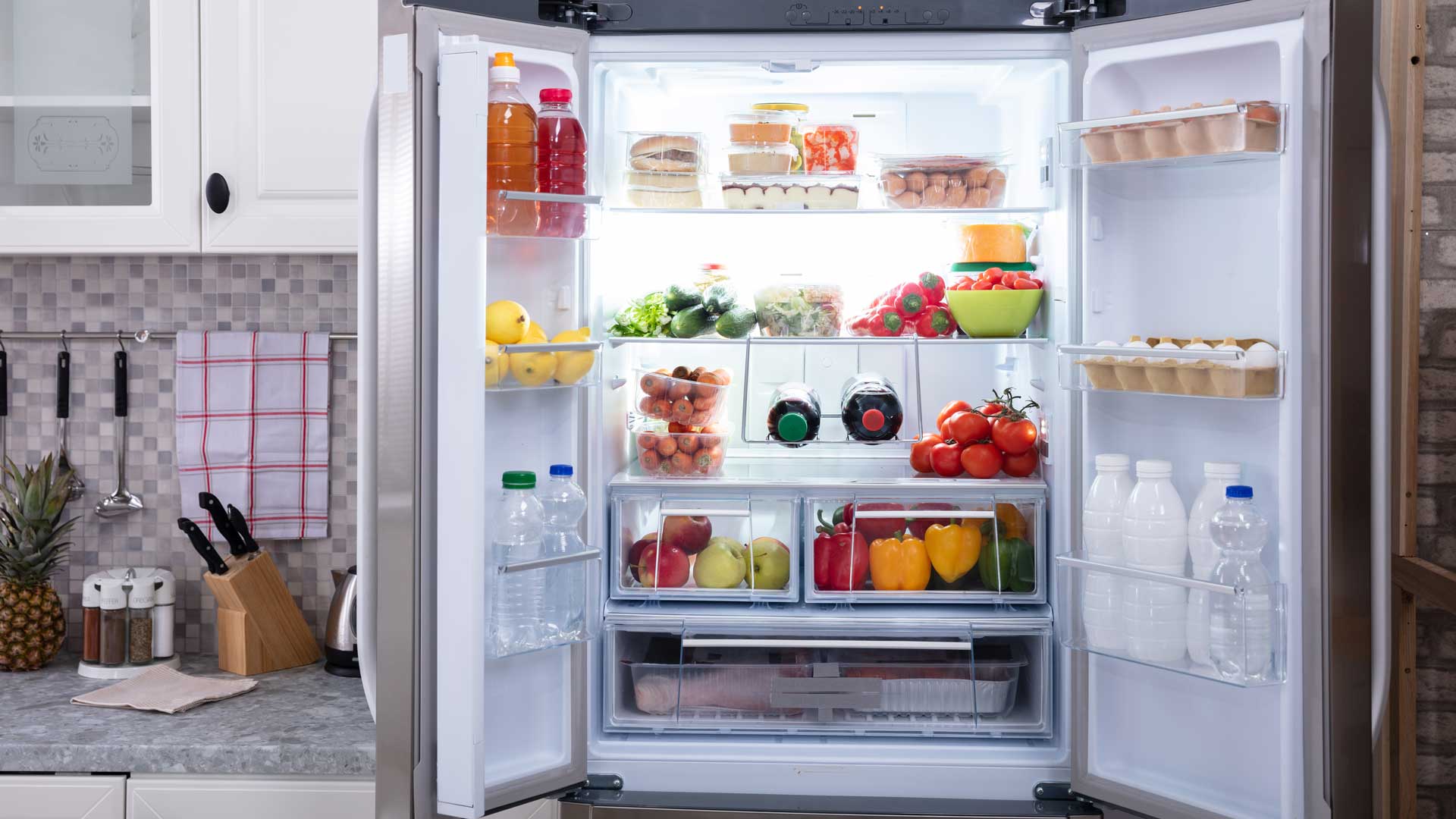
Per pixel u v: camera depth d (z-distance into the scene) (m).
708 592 1.72
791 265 2.02
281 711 1.79
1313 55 1.33
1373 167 1.32
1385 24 1.87
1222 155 1.36
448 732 1.32
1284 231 1.35
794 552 1.72
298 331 2.14
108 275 2.15
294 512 2.14
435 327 1.36
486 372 1.40
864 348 2.03
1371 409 1.33
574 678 1.59
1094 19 1.51
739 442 2.05
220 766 1.63
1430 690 1.90
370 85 1.84
